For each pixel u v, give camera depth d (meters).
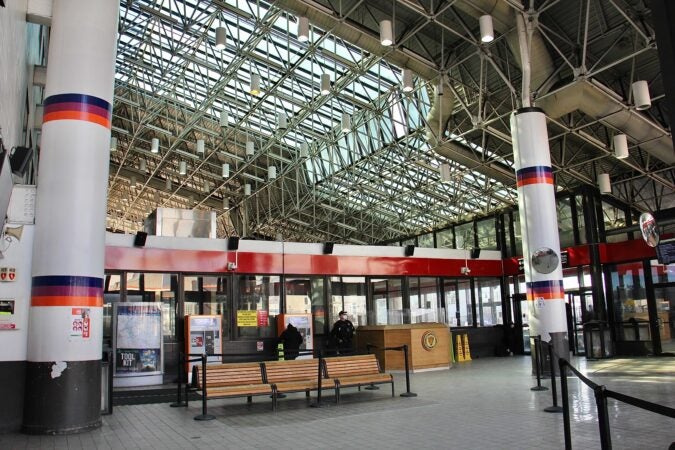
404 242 32.47
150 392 11.76
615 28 13.27
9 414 7.57
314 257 16.64
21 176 7.04
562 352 12.67
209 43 20.31
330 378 9.76
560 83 14.54
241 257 15.43
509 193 23.98
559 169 19.56
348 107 22.44
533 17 12.77
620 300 19.91
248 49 18.64
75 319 7.75
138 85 24.42
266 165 30.09
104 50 8.54
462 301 20.33
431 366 15.55
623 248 19.70
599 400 3.28
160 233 15.65
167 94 24.80
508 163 21.91
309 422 7.77
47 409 7.41
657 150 16.19
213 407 9.49
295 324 15.36
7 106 7.53
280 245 16.12
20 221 8.06
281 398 10.43
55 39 8.39
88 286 7.96
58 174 8.03
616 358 18.00
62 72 8.25
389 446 6.18
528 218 13.25
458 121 19.62
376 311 17.73
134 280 14.23
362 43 14.82
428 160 23.52
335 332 15.26
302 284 16.53
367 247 17.75
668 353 18.28
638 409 8.13
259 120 25.12
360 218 31.88
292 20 17.77
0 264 7.84
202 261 14.94
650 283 19.03
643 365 14.91
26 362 7.74
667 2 2.52
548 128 18.83
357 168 25.67
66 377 7.54
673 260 7.03
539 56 13.91
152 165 35.81
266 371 9.38
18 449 6.44
